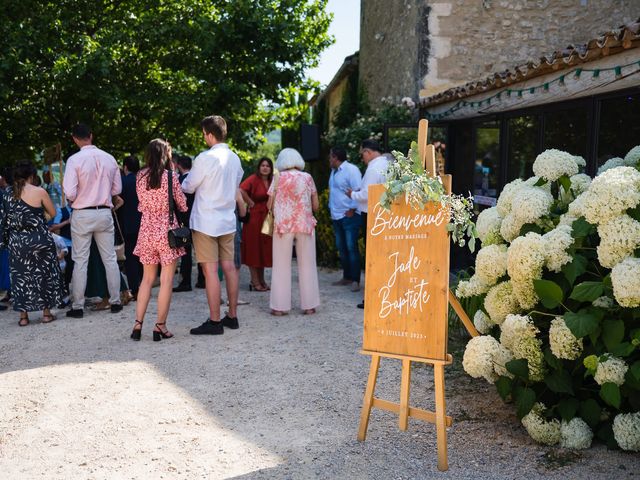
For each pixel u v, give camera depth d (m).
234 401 4.23
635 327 3.29
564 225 3.48
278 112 13.46
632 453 3.32
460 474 3.15
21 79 10.62
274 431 3.74
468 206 3.48
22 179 6.23
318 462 3.31
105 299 7.09
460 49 10.38
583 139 6.26
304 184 6.45
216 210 5.75
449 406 4.05
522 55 10.45
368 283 3.57
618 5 10.48
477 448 3.45
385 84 12.22
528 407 3.40
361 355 5.21
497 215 4.09
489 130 8.74
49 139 12.52
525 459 3.29
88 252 6.66
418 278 3.39
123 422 3.88
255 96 11.76
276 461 3.33
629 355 3.31
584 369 3.47
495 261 3.71
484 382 4.46
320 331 5.97
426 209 3.38
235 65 11.66
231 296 6.10
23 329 6.25
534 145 7.38
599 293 3.18
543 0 10.41
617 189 3.16
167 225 5.61
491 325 4.07
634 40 4.63
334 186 8.03
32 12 10.85
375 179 6.80
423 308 3.36
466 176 9.73
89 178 6.52
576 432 3.35
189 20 11.60
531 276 3.40
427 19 10.33
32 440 3.64
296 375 4.74
